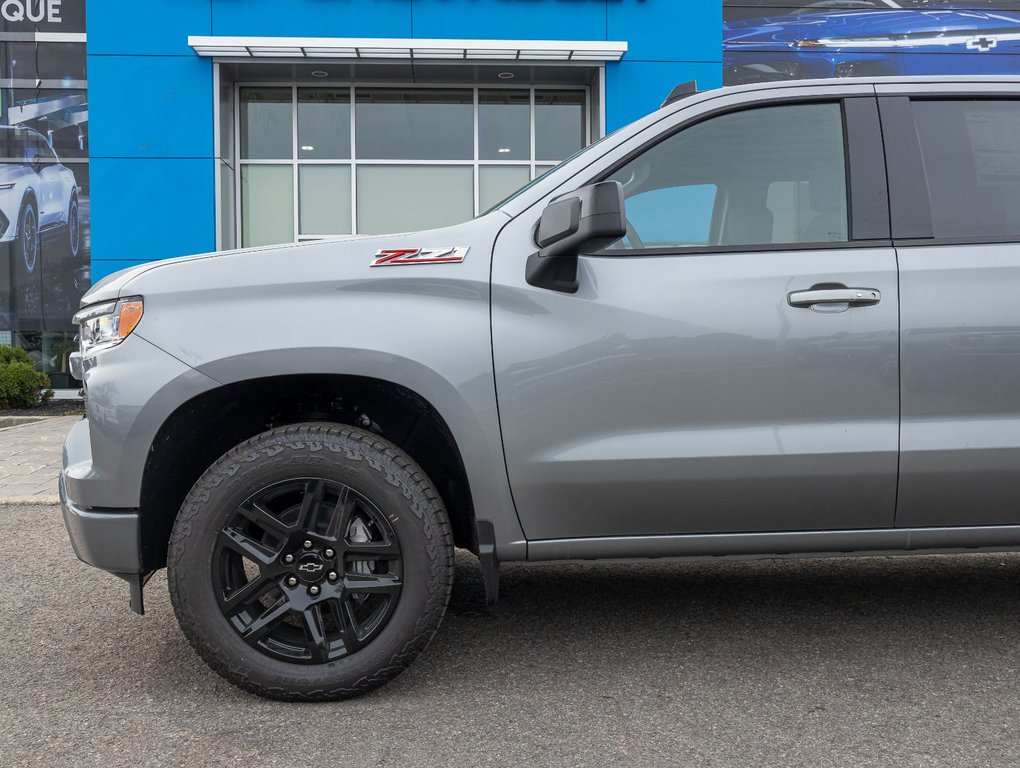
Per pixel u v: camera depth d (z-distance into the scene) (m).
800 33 13.66
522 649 3.12
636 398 2.65
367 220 12.95
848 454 2.66
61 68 13.98
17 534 4.97
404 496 2.60
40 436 9.27
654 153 2.81
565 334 2.64
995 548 2.82
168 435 2.63
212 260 2.69
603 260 2.70
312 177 12.88
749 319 2.65
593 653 3.07
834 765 2.25
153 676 2.91
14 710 2.66
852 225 2.74
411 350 2.59
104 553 2.60
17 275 14.09
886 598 3.65
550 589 3.85
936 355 2.67
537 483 2.67
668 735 2.43
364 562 2.67
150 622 3.47
